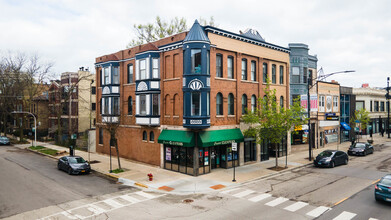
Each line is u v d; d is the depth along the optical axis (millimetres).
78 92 46719
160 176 20812
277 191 16672
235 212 13141
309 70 34875
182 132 21766
